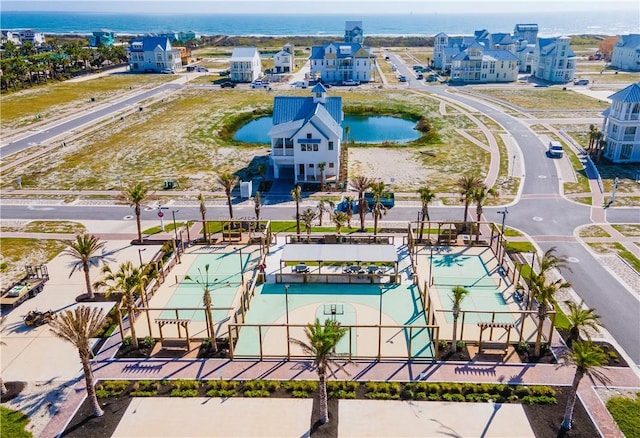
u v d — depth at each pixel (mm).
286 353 40906
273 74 190250
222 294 49844
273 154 80500
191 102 143500
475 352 40594
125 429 33625
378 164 89875
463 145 99938
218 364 39750
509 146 97938
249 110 132875
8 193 78000
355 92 155875
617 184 76750
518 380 37406
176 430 33469
